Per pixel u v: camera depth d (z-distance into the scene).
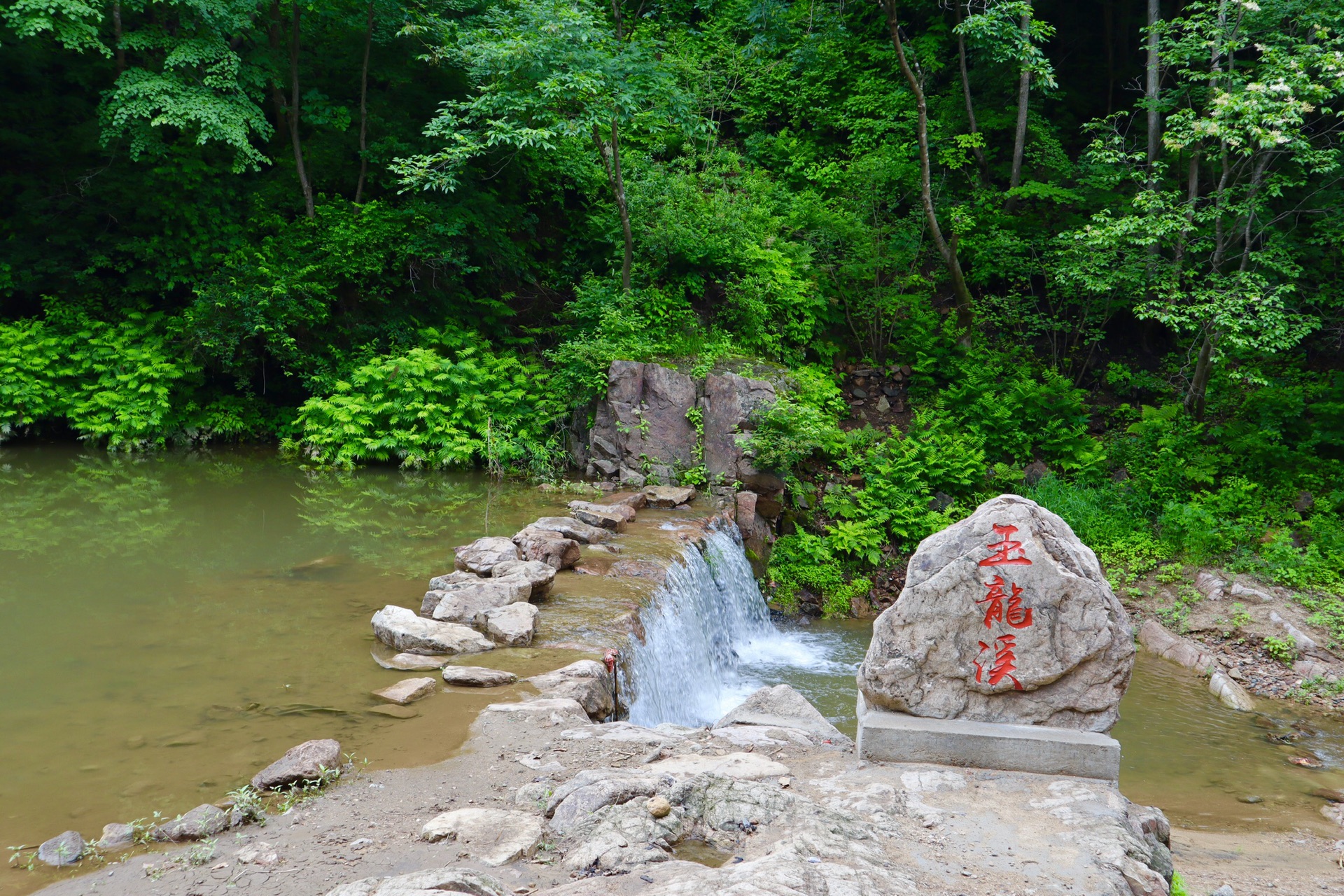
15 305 18.23
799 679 11.03
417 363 16.48
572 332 17.84
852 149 20.84
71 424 17.33
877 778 4.88
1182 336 18.25
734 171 20.53
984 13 18.39
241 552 11.00
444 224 17.69
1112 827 4.35
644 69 16.31
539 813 4.75
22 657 7.49
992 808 4.54
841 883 3.65
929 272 20.00
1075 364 18.41
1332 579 12.49
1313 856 6.92
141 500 13.52
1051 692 5.14
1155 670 11.45
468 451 15.95
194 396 18.14
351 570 10.28
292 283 17.09
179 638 8.00
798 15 23.33
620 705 7.55
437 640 7.68
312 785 5.18
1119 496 14.63
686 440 14.90
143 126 16.23
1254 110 12.95
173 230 17.81
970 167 20.91
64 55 18.16
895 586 14.01
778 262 17.55
